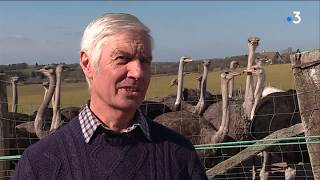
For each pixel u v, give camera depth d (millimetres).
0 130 7281
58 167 2180
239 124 9844
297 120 9516
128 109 2197
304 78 6133
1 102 7320
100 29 2152
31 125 10508
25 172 2178
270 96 10164
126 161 2227
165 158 2307
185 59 12852
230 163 7172
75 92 24781
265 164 8742
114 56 2139
